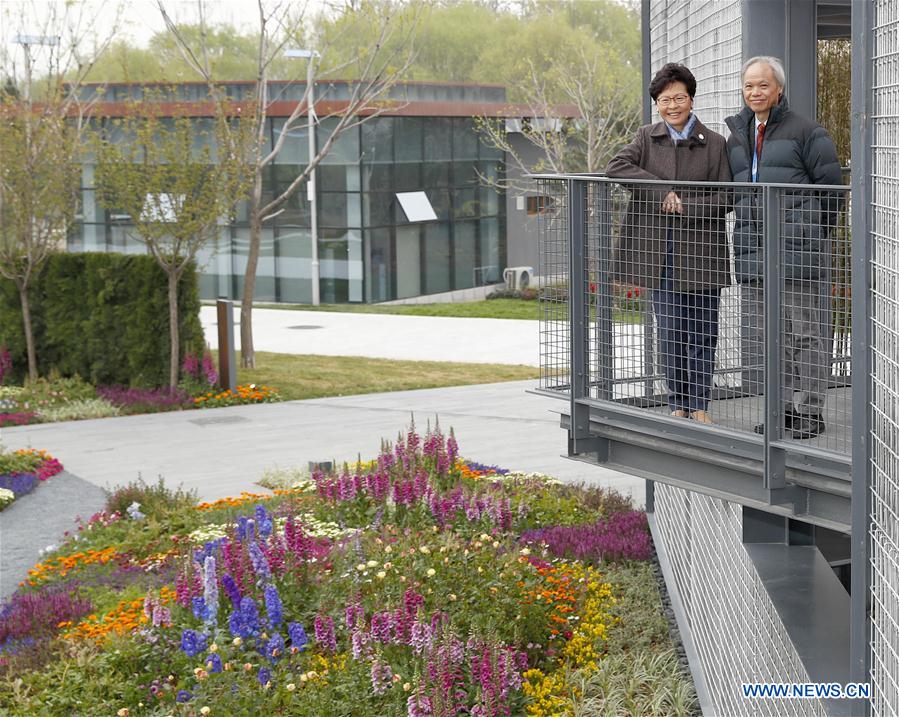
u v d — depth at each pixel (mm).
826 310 4754
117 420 17953
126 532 11023
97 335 20031
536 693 7164
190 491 12383
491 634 7012
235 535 8609
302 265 34000
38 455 14750
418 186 34156
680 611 8594
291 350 25219
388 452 11977
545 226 6355
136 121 19922
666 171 5961
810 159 5301
